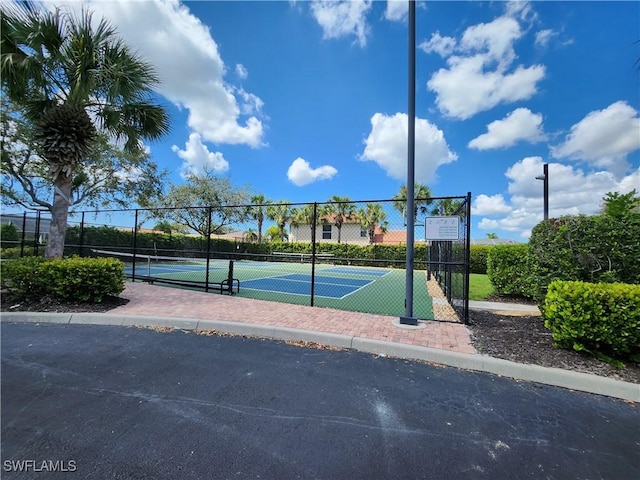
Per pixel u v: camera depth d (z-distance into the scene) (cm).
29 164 1519
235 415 283
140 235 1939
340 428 265
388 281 1573
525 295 927
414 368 404
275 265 2662
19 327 553
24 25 666
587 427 275
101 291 689
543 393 341
